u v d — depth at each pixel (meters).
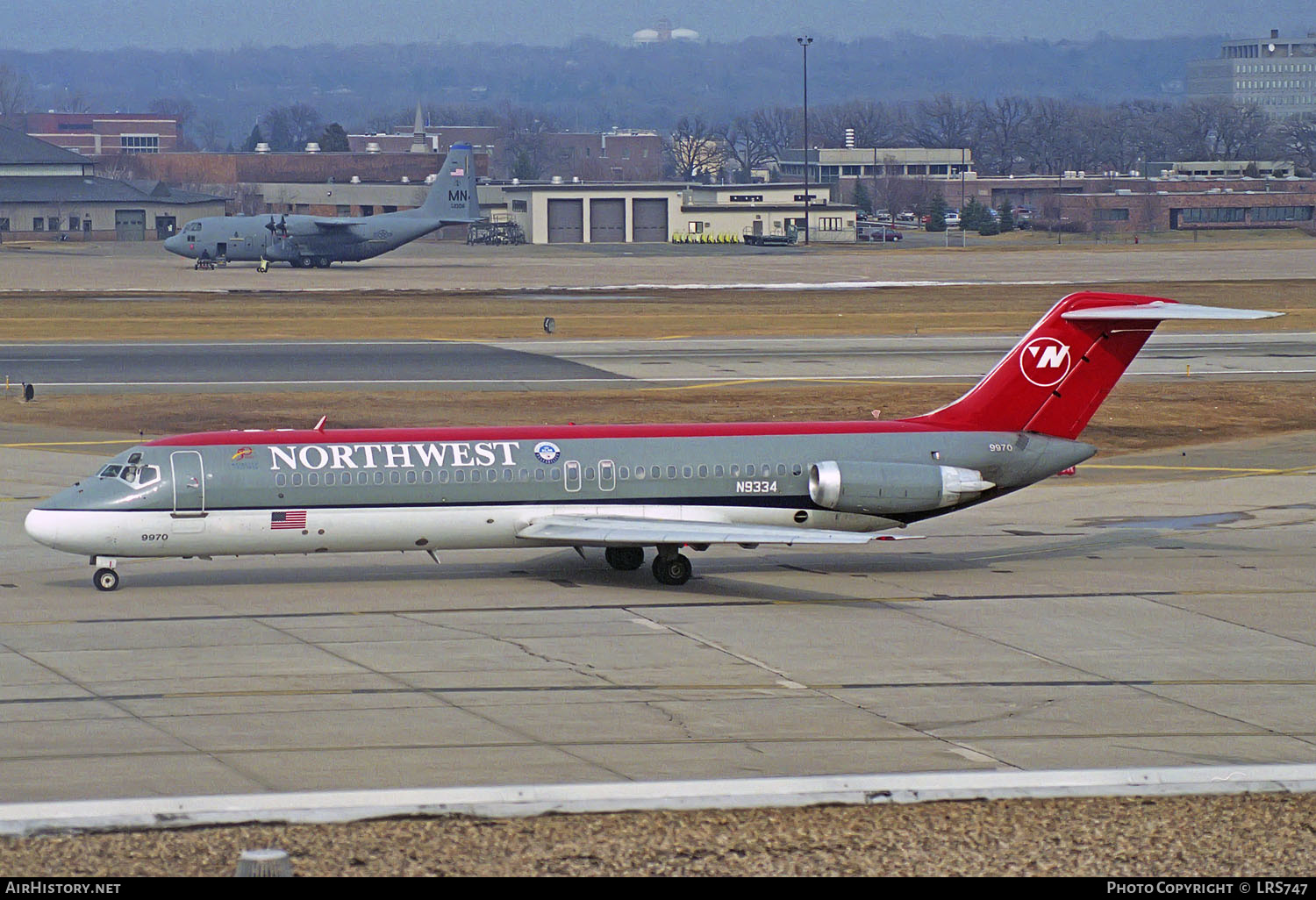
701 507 165.88
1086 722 113.44
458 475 160.75
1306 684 125.69
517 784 95.44
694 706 116.56
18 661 129.62
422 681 123.69
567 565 176.50
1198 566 176.50
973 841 84.81
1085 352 174.50
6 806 85.75
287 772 98.62
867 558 182.00
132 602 154.38
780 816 88.12
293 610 151.25
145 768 99.25
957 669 129.62
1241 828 87.25
